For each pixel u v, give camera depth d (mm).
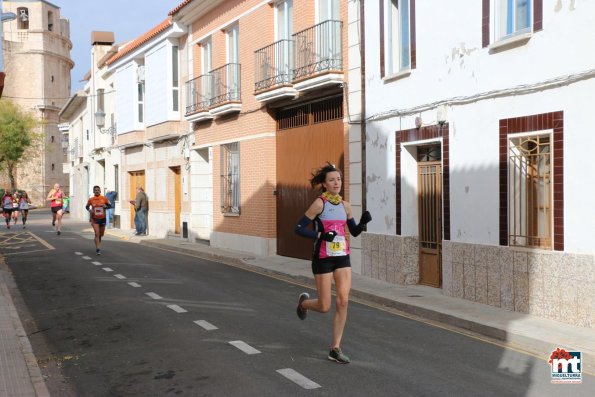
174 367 6664
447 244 10734
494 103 9758
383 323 8945
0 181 73750
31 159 72312
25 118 64688
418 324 8961
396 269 12164
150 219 26594
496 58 9695
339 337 6754
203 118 20547
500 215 9641
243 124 18594
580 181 8312
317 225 6688
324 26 14555
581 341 7504
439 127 10992
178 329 8359
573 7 8367
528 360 6988
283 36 16656
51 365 7008
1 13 14625
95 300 10648
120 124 29406
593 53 8094
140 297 10797
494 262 9703
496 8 9789
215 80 20125
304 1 15227
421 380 6117
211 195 20891
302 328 8398
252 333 8102
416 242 12125
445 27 10805
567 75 8469
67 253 18266
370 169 13148
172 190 24578
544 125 8852
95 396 5906
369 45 13102
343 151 14461
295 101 16016
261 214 17609
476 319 8719
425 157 11953
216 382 6109
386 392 5746
